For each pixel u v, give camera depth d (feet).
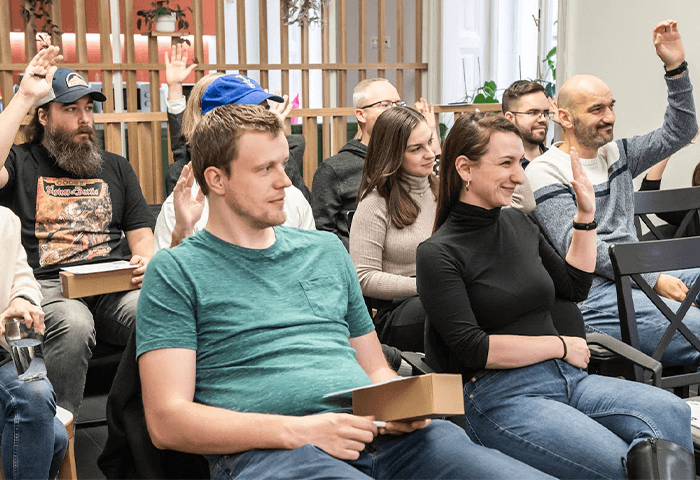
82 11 16.28
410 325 8.98
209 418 5.08
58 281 10.27
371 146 9.51
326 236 6.16
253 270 5.67
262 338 5.53
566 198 10.12
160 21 16.79
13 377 6.98
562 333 7.48
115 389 5.61
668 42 10.80
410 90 26.73
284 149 5.63
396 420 5.30
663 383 7.77
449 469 5.32
